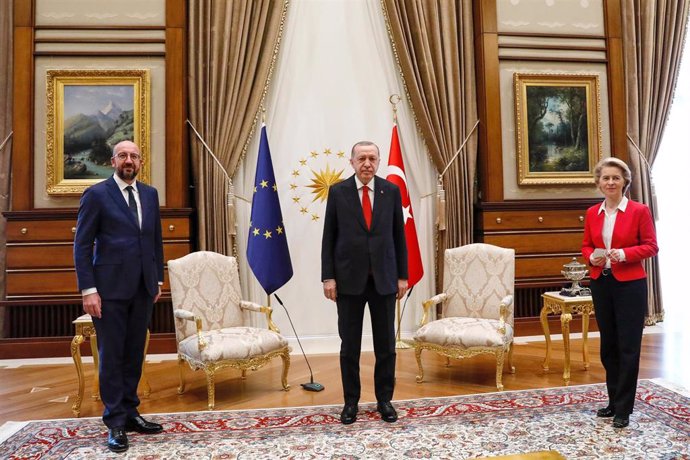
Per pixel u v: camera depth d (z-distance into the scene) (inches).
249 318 195.8
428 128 200.7
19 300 174.6
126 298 104.1
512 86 201.2
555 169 201.6
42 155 179.9
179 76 183.9
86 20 183.0
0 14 189.3
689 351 167.5
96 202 104.1
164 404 128.6
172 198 182.5
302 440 103.0
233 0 191.3
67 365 167.0
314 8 203.6
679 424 106.3
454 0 202.2
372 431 107.0
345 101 203.5
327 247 115.1
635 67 211.0
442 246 201.3
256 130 197.9
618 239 107.1
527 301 202.1
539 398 125.8
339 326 115.1
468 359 167.9
